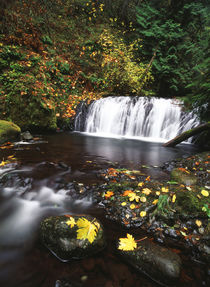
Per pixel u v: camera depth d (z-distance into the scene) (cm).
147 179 276
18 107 611
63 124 771
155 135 769
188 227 175
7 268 138
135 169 331
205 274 134
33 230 179
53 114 689
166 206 194
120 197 223
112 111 842
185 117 708
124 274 133
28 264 141
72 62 1028
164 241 164
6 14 851
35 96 638
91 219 169
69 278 130
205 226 172
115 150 484
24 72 727
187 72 1184
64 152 430
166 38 1181
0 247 157
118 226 185
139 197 214
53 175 286
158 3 1308
